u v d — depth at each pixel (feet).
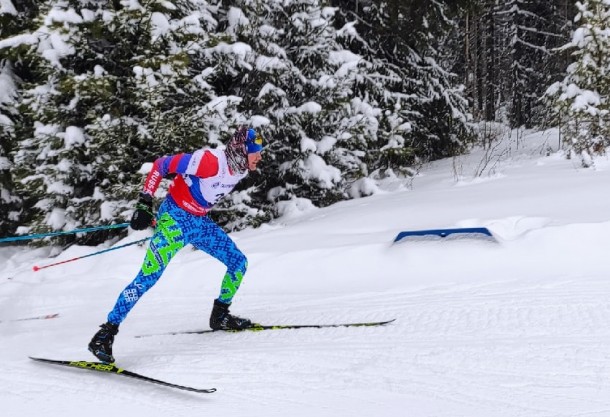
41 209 25.88
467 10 40.78
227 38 26.25
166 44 25.31
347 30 31.17
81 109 25.48
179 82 25.72
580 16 33.68
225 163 12.64
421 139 41.93
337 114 30.04
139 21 24.50
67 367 12.05
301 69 30.48
